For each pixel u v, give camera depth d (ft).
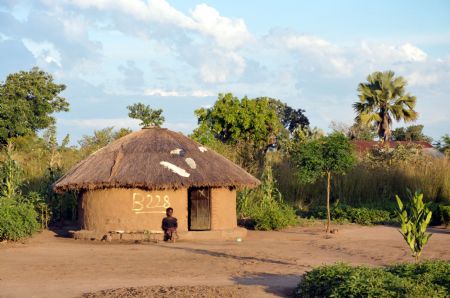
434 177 86.48
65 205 71.51
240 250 49.80
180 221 57.41
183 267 41.52
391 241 56.18
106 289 33.78
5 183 66.39
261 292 32.96
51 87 158.10
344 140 62.54
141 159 58.08
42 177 76.74
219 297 31.35
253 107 113.50
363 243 54.70
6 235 53.98
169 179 56.18
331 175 87.71
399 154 95.96
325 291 30.86
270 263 43.45
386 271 33.24
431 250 50.49
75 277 37.91
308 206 85.40
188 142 62.18
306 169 63.10
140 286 34.58
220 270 40.42
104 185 56.34
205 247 51.70
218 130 113.91
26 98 155.53
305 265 42.75
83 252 48.42
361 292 29.19
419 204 36.45
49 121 155.02
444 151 113.91
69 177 58.70
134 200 56.80
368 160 95.50
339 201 85.35
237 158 89.76
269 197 73.61
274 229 65.87
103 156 59.77
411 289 29.14
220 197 60.03
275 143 118.42
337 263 34.86
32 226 56.95
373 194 86.33
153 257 45.88
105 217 57.26
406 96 144.56
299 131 111.75
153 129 62.34
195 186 57.36
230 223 60.90
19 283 35.96
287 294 32.73
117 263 43.14
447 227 67.21
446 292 29.71
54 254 47.26
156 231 56.70
